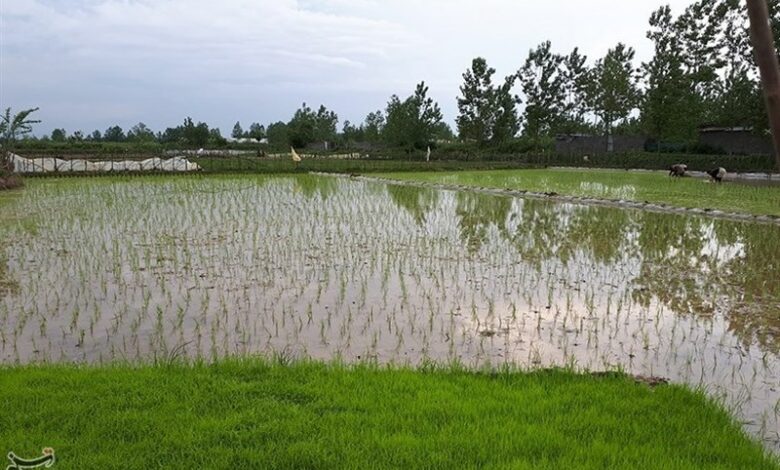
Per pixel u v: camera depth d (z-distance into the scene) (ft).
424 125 168.25
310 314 23.49
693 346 20.56
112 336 20.86
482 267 32.71
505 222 50.06
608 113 161.68
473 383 16.02
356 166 126.62
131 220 48.03
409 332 21.59
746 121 121.19
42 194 67.62
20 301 25.05
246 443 12.56
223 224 46.34
